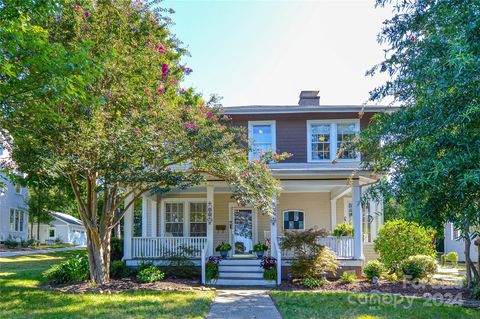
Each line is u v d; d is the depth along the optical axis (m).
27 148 10.63
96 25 11.28
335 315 8.94
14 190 34.16
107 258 13.58
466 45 5.47
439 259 23.95
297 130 17.81
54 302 10.11
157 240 15.63
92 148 10.77
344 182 15.02
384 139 8.76
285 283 13.91
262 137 17.81
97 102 9.41
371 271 14.14
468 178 4.86
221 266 14.97
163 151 11.28
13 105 9.27
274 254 14.93
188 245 15.52
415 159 6.36
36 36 8.67
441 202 5.74
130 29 12.26
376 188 7.18
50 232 48.06
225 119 15.05
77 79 8.73
